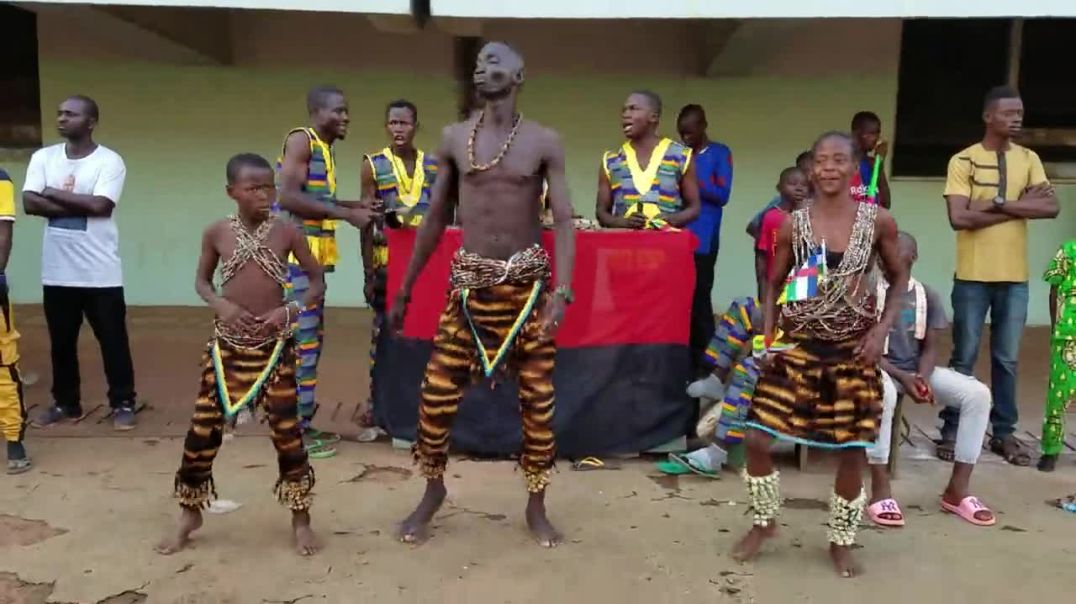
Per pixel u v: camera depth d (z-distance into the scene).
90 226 4.79
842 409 3.27
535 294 3.50
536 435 3.60
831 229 3.22
